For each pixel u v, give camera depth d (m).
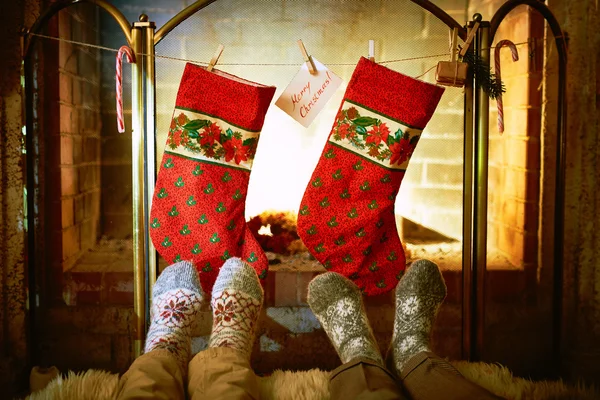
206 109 1.38
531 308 1.61
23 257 1.45
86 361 1.57
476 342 1.51
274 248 1.70
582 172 1.47
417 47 1.65
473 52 1.46
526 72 1.59
